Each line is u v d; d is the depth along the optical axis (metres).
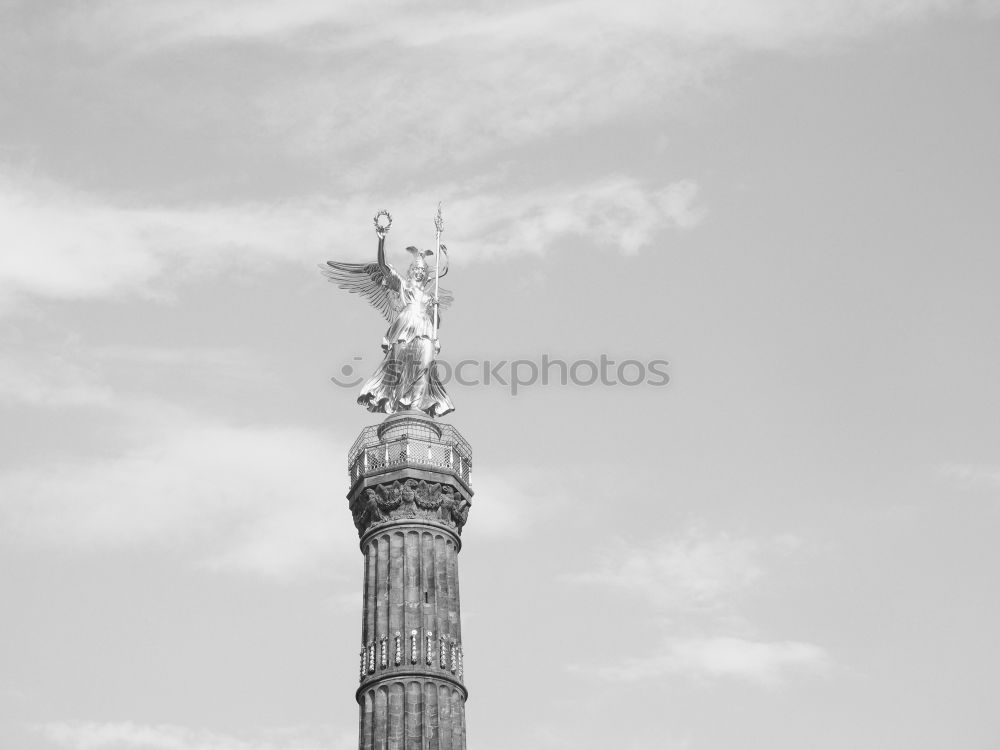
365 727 136.25
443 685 137.50
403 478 145.88
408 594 141.50
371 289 157.62
